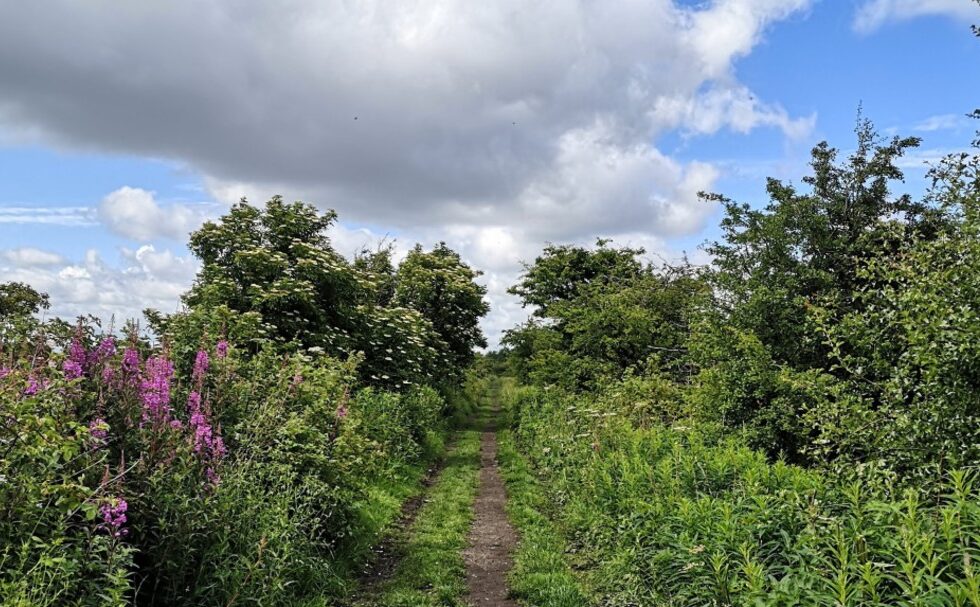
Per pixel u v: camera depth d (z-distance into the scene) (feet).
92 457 14.47
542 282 101.60
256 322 33.19
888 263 21.61
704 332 39.42
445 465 53.31
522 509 35.91
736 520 16.62
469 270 106.63
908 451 18.28
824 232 37.63
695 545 15.97
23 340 16.66
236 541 17.15
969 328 16.51
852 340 21.95
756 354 33.96
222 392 21.74
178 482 15.85
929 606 10.36
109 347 17.21
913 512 12.62
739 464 22.48
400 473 42.65
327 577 21.54
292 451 23.79
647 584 19.08
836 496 16.75
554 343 83.51
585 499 30.37
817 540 13.80
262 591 16.85
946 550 11.72
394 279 99.25
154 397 16.70
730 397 34.42
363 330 57.67
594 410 40.78
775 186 38.99
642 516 21.04
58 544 12.09
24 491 12.01
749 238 37.91
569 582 22.76
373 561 26.17
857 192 38.47
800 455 32.37
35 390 13.88
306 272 48.80
